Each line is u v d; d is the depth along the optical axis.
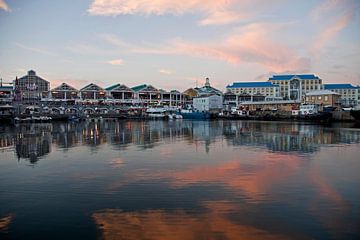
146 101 132.50
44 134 44.72
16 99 100.69
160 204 11.95
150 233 9.41
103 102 122.75
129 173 17.36
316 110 90.94
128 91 129.75
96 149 27.69
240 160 21.44
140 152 25.64
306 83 151.88
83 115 106.12
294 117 87.69
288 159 21.73
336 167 18.80
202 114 107.94
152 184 14.91
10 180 15.91
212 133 44.97
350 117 75.88
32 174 17.30
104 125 70.94
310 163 20.16
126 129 55.84
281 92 155.75
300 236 9.15
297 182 15.12
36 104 107.06
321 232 9.40
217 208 11.45
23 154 24.86
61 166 19.59
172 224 10.03
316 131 46.84
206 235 9.25
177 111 123.44
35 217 10.76
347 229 9.59
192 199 12.53
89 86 123.25
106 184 15.01
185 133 45.50
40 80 134.62
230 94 140.88
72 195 13.20
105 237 9.20
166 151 26.20
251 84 159.00
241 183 15.01
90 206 11.79
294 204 11.84
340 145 29.44
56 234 9.45
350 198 12.53
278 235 9.23
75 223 10.21
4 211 11.36
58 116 96.94
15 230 9.76
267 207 11.52
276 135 40.53
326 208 11.38
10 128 59.06
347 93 148.25
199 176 16.53
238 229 9.63
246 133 44.28
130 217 10.67
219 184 14.84
